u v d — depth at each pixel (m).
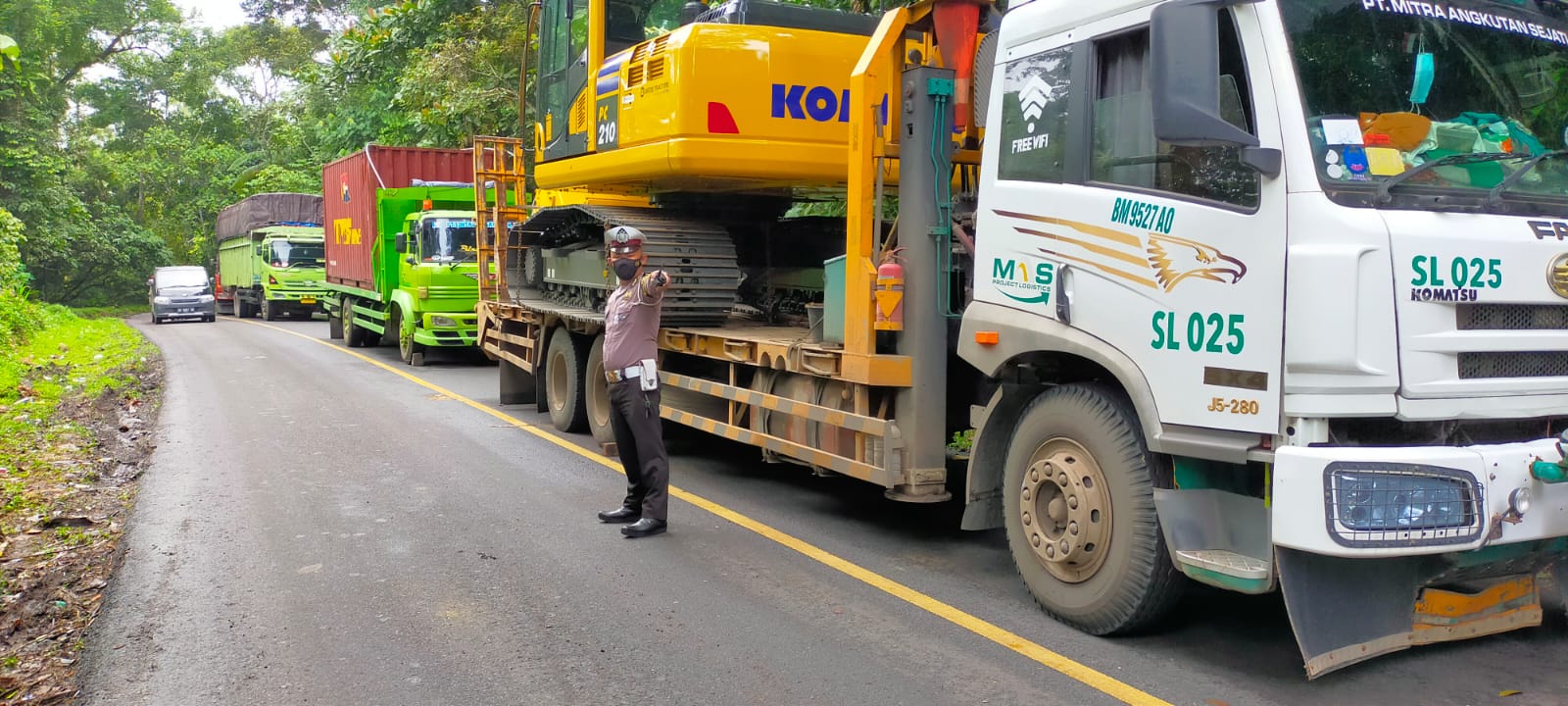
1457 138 4.16
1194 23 3.86
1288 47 3.99
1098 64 4.73
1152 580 4.51
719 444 10.02
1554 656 4.51
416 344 17.03
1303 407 3.87
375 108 27.28
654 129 7.71
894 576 5.84
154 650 4.80
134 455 9.48
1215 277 4.14
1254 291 3.99
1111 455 4.64
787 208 9.65
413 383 14.77
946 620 5.11
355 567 6.04
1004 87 5.30
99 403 12.74
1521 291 3.97
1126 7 4.54
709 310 8.24
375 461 9.11
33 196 33.97
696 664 4.60
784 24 7.82
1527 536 3.96
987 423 5.48
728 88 7.43
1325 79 4.02
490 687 4.38
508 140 12.66
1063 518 4.93
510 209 12.59
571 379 10.27
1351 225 3.79
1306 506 3.77
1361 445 3.97
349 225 20.53
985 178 5.40
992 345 5.31
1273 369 3.94
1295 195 3.90
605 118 8.58
